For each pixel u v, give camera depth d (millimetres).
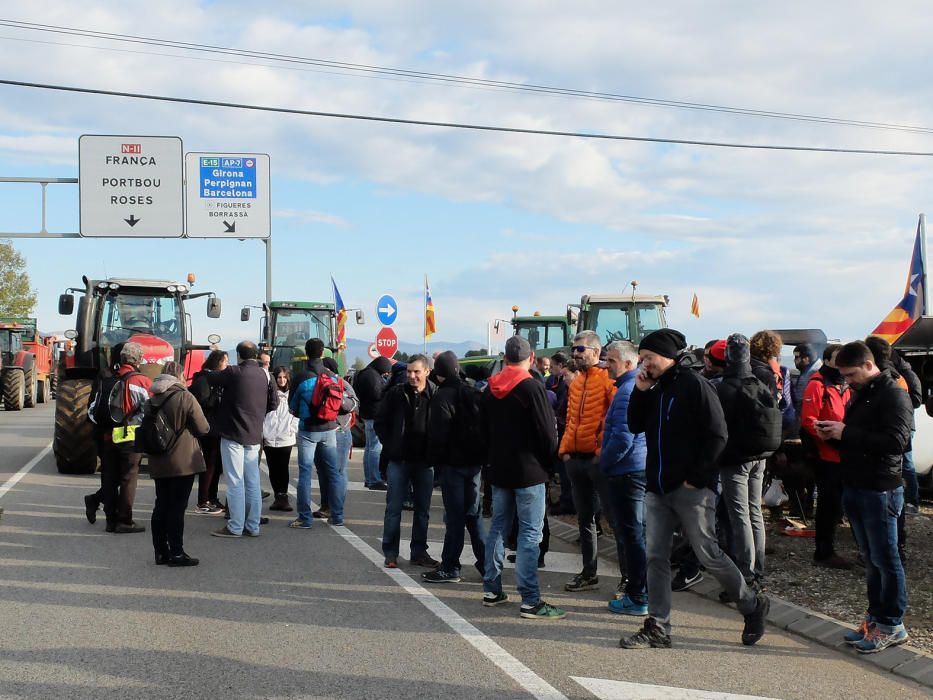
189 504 11805
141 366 9891
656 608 5852
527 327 21297
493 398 6645
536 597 6539
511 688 5023
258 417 9469
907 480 10195
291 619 6383
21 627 6074
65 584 7281
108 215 22188
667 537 5820
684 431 5633
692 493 5656
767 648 5852
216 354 11023
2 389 30734
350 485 13438
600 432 7105
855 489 5727
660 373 5758
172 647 5688
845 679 5262
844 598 6852
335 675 5207
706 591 7223
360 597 7051
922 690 5090
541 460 6555
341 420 10305
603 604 6957
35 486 12672
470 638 5969
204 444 10828
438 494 12922
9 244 62094
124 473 9469
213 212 23984
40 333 37125
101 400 9477
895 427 5594
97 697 4805
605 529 9875
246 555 8531
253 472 9492
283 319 22609
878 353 5926
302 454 9906
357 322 24688
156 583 7379
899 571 5641
